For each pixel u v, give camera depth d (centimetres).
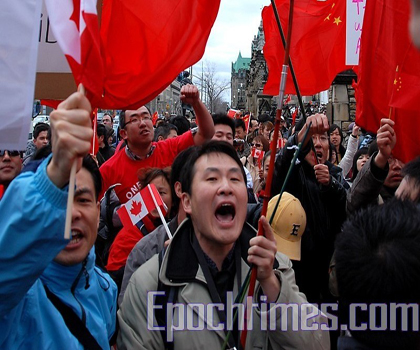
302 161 421
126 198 508
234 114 1427
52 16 199
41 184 172
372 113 397
